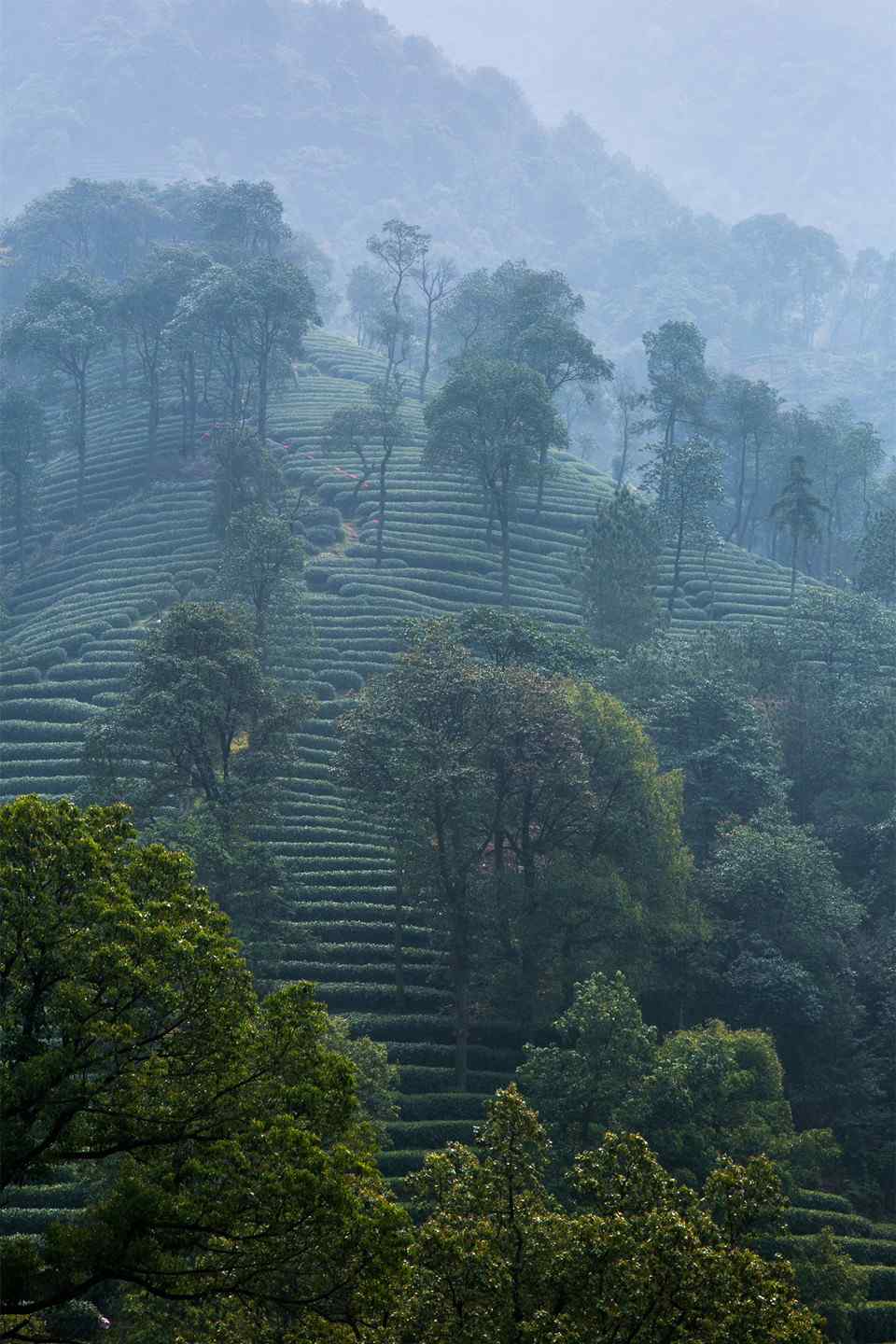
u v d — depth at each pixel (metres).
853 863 90.25
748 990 74.12
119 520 144.25
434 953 79.69
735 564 147.12
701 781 89.06
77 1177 54.53
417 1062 72.06
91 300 159.38
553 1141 55.00
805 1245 59.28
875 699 98.94
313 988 32.94
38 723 105.88
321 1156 29.14
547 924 70.88
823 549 174.00
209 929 32.66
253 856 69.06
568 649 90.06
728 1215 32.16
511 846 75.56
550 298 173.00
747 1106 60.59
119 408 174.50
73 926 30.59
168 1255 29.77
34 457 151.50
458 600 130.12
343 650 118.44
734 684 94.94
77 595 130.25
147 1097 30.61
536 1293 30.88
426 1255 31.05
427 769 69.69
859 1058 74.75
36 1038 31.14
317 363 197.38
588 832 74.56
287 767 77.44
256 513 105.81
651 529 127.38
